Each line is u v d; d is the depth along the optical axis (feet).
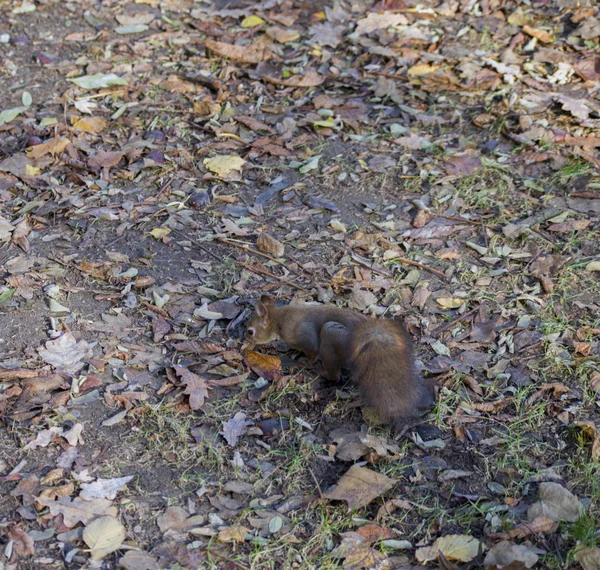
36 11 10.23
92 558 6.91
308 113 9.28
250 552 6.96
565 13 10.07
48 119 9.14
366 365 7.36
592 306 8.00
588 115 9.18
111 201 8.61
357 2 10.36
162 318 7.89
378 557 6.95
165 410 7.46
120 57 9.78
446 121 9.25
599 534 7.00
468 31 9.98
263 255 8.29
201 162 8.91
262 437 7.40
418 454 7.34
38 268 8.13
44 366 7.61
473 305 8.02
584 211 8.56
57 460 7.23
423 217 8.52
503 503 7.14
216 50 9.77
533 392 7.58
